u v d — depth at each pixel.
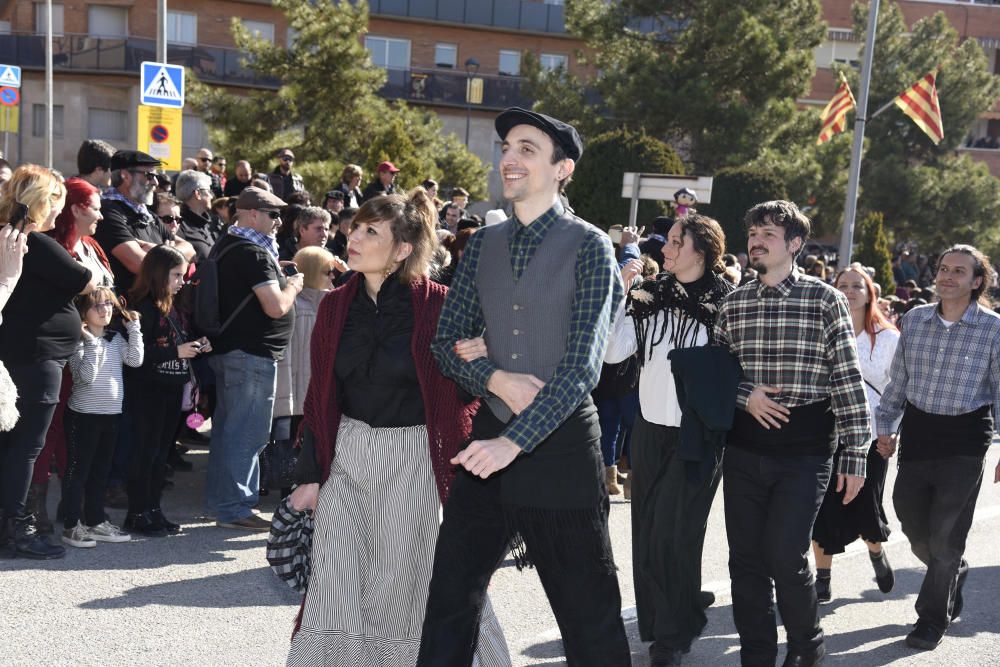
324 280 7.00
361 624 3.69
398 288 3.74
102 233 6.88
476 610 3.27
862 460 4.26
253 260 6.18
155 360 5.95
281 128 23.69
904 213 33.28
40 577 5.27
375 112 23.56
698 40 27.69
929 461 5.06
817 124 28.31
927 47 34.72
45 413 5.39
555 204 3.27
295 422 7.17
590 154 21.36
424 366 3.66
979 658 5.01
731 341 4.41
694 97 26.48
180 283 6.09
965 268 4.98
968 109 34.28
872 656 4.98
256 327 6.25
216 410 6.45
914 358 5.13
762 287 4.35
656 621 4.55
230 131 23.00
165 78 10.77
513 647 4.75
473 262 3.36
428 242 3.75
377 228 3.66
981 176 33.41
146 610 4.93
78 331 5.45
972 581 6.36
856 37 35.38
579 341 3.07
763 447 4.26
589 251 3.17
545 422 2.97
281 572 3.83
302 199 9.80
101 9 31.92
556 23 35.22
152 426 6.09
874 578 6.36
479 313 3.36
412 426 3.71
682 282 4.75
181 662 4.35
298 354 6.86
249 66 23.53
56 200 5.24
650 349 4.68
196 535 6.23
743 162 26.72
